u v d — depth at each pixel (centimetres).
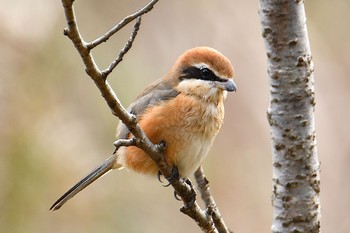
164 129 813
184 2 1351
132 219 1178
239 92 1302
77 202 1152
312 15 1293
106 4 1312
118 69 1248
